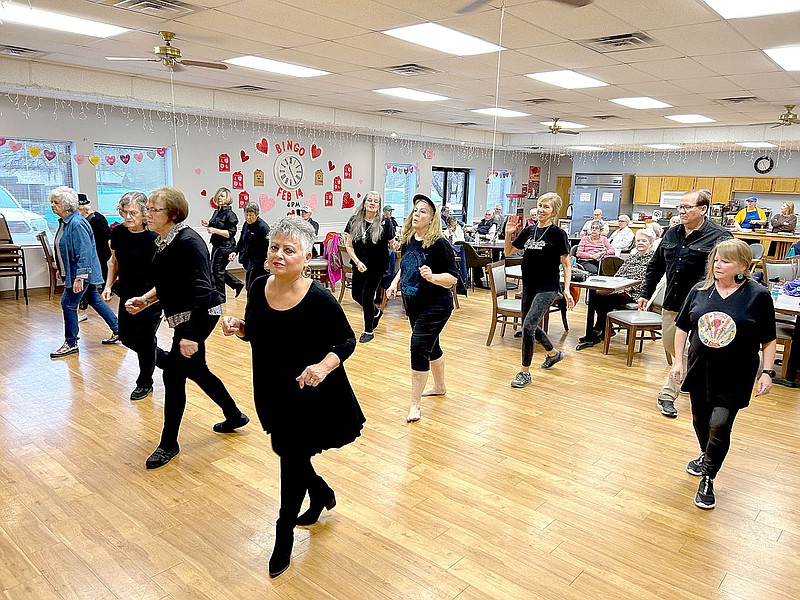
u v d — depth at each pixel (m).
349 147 11.79
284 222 2.12
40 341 5.45
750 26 4.42
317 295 2.15
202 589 2.15
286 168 10.70
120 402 3.96
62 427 3.54
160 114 8.84
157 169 9.12
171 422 3.09
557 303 6.19
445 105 9.39
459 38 5.13
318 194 11.35
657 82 6.82
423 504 2.76
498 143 14.08
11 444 3.31
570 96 8.06
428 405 4.05
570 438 3.55
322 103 9.49
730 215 11.96
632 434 3.63
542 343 4.90
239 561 2.31
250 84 7.80
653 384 4.62
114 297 7.42
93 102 7.84
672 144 12.00
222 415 3.78
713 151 13.37
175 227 2.90
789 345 4.67
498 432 3.62
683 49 5.21
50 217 8.06
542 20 4.49
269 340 2.14
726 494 2.91
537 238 4.30
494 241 10.06
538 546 2.45
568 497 2.86
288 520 2.23
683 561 2.37
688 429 3.72
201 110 8.35
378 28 4.88
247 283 6.42
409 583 2.20
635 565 2.33
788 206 10.41
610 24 4.54
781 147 11.91
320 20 4.68
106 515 2.62
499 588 2.18
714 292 2.73
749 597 2.15
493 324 5.71
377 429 3.62
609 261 6.74
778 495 2.92
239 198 10.04
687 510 2.76
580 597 2.14
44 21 4.87
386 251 5.72
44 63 6.62
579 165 15.52
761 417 3.97
